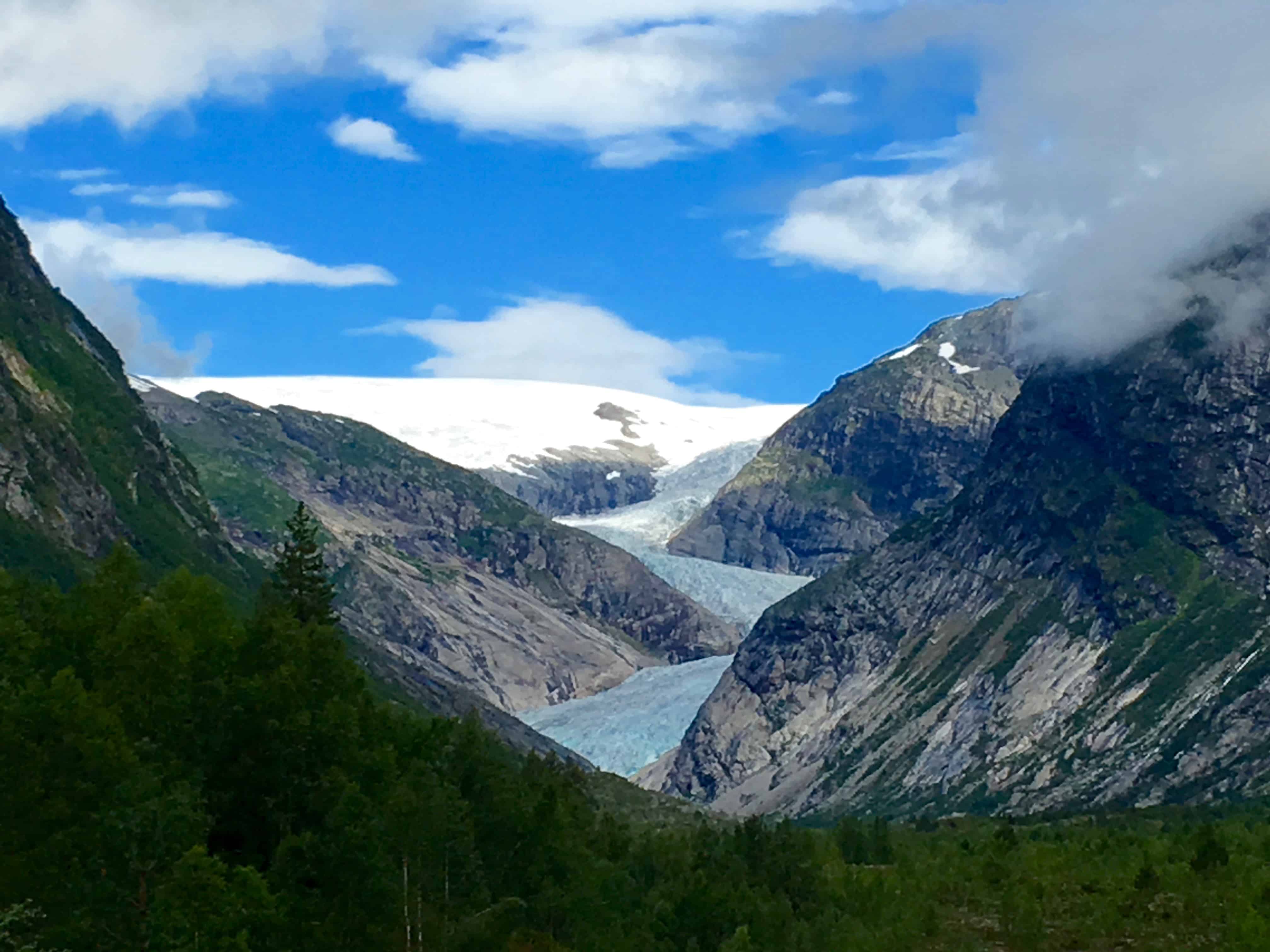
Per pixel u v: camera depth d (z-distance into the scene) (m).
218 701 97.25
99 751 81.19
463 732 109.38
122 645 96.81
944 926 116.50
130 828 73.56
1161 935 109.50
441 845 90.31
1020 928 111.69
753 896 114.19
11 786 78.31
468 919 89.69
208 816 87.75
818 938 111.31
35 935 71.38
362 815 87.94
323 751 97.94
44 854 75.12
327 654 109.81
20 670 91.44
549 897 101.38
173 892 73.00
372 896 85.56
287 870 86.56
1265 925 105.00
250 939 78.44
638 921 108.56
